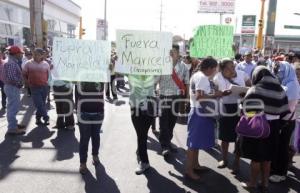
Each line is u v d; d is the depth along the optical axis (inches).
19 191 200.2
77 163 246.8
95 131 239.9
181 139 318.0
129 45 226.2
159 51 226.5
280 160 221.0
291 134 225.1
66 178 219.9
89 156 261.7
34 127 350.0
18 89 319.0
